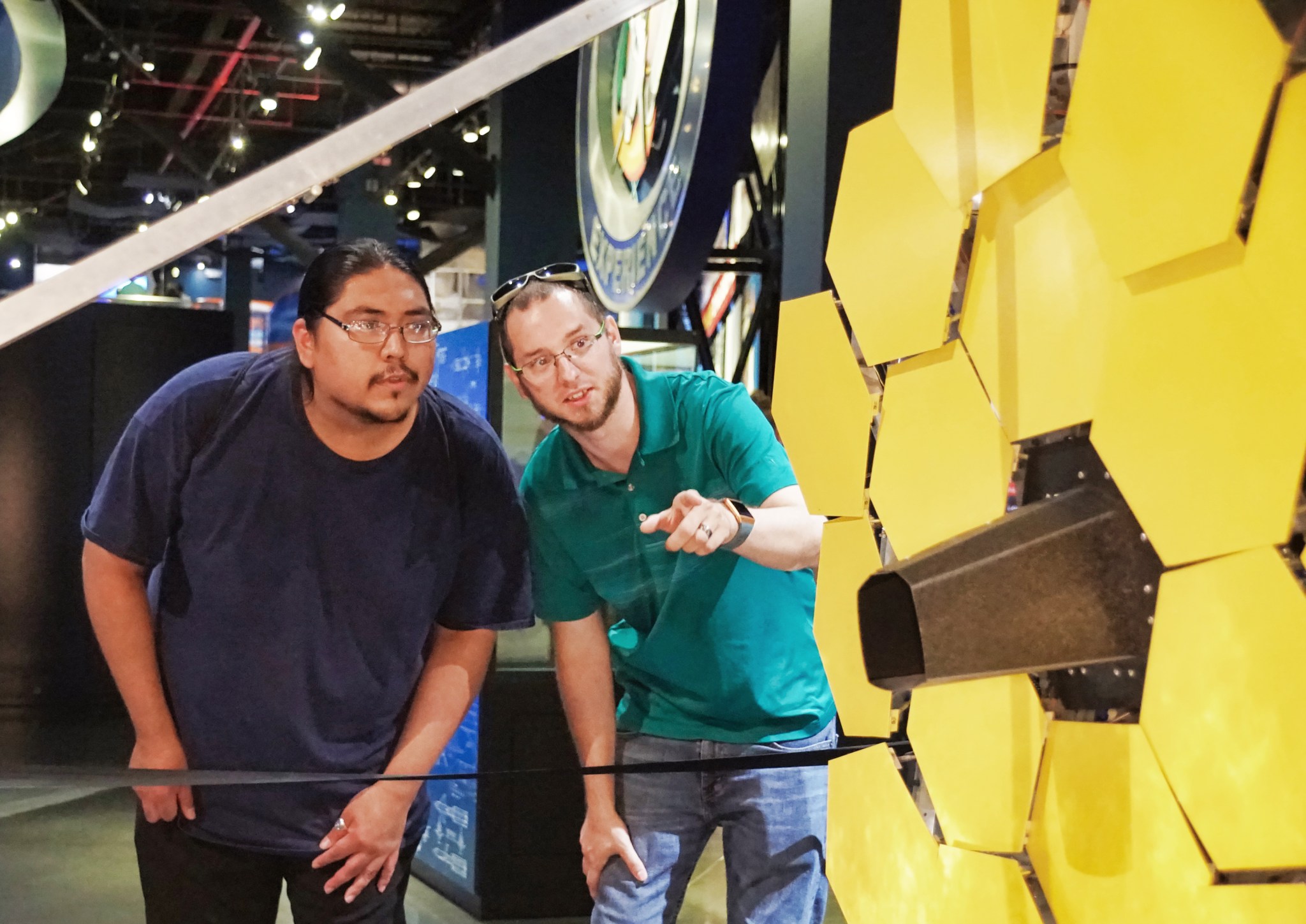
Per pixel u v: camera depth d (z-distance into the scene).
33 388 7.67
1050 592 0.63
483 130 7.71
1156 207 0.59
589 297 1.86
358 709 1.73
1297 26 0.53
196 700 1.68
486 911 3.32
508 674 3.36
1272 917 0.55
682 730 1.88
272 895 1.77
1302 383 0.53
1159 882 0.61
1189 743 0.59
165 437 1.64
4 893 3.57
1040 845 0.69
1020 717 0.70
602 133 4.19
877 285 0.83
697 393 1.85
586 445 1.87
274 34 8.95
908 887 0.80
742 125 2.96
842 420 0.90
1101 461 0.66
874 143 0.83
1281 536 0.54
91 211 12.88
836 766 0.91
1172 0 0.58
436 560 1.73
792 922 1.82
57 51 7.31
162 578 1.69
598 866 1.90
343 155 0.66
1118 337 0.62
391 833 1.71
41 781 1.59
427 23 8.67
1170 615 0.59
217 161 11.13
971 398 0.75
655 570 1.86
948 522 0.77
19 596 7.62
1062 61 0.67
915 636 0.65
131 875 3.76
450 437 1.73
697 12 3.02
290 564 1.67
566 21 0.68
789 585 1.88
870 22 1.77
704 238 3.17
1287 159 0.53
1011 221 0.71
